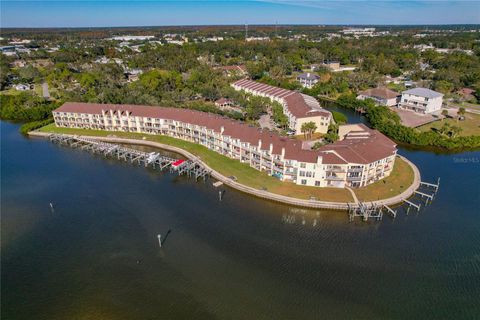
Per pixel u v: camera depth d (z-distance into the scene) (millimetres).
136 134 146750
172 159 121625
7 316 60906
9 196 99938
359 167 96188
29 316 60938
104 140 143250
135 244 78812
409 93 181625
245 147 114500
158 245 78250
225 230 83438
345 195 95438
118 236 81750
